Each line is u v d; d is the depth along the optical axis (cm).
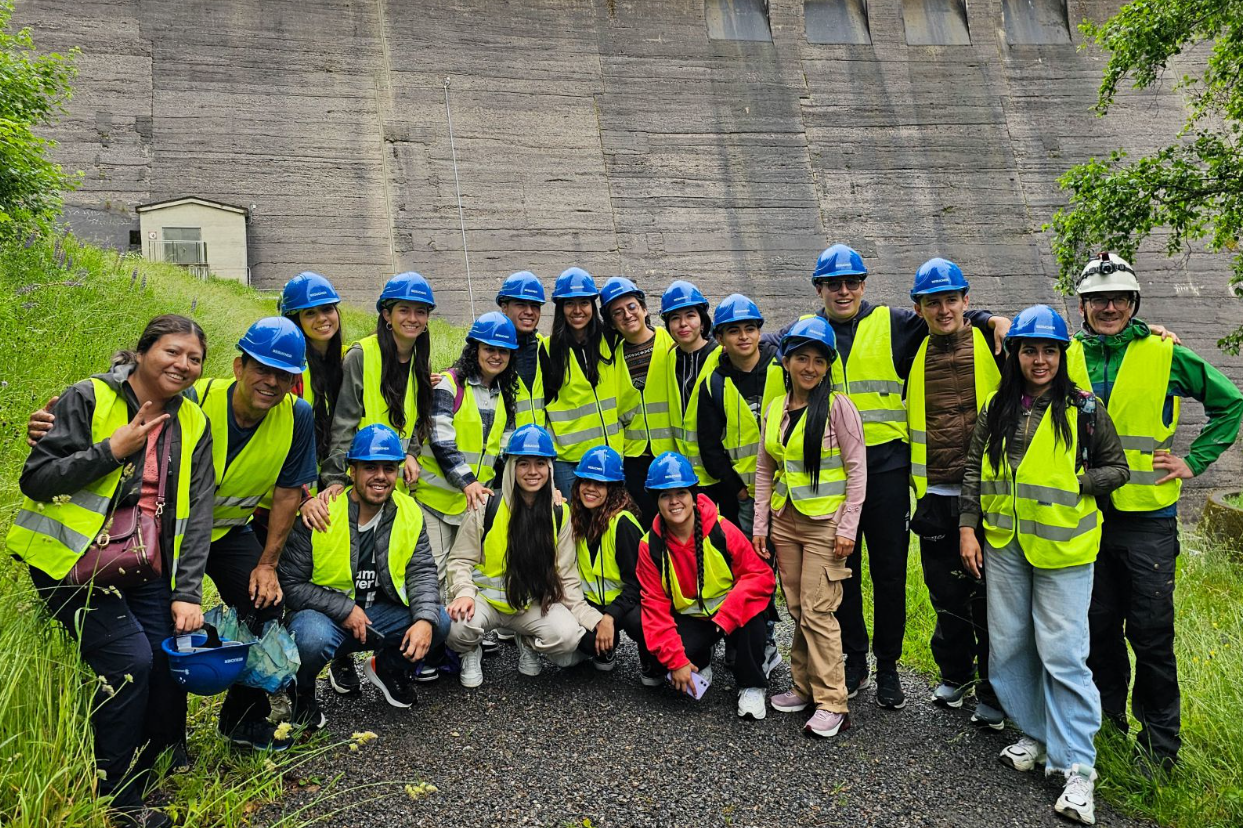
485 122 3394
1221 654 474
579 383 516
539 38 3606
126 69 3112
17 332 650
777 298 3269
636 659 484
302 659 352
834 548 400
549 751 364
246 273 2764
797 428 406
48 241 982
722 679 461
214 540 357
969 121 3697
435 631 394
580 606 441
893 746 385
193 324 299
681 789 338
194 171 3008
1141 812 340
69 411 284
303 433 353
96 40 3122
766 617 475
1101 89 1284
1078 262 1304
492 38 3566
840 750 379
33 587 319
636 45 3675
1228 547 918
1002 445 365
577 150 3419
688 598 415
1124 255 1290
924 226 3475
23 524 287
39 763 265
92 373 679
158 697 306
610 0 3728
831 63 3769
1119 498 372
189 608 299
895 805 335
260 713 346
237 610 363
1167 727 363
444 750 360
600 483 442
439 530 465
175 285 1451
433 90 3403
